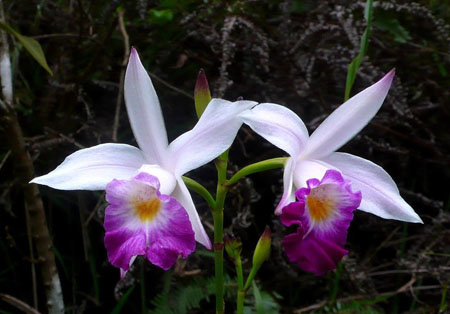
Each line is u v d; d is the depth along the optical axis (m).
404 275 0.34
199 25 0.33
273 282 0.33
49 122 0.33
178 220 0.19
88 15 0.34
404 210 0.21
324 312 0.32
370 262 0.35
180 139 0.20
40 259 0.28
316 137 0.20
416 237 0.34
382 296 0.31
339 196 0.20
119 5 0.34
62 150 0.33
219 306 0.21
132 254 0.19
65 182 0.20
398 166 0.35
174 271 0.30
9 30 0.24
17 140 0.26
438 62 0.35
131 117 0.20
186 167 0.19
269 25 0.34
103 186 0.20
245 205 0.32
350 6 0.32
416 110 0.35
